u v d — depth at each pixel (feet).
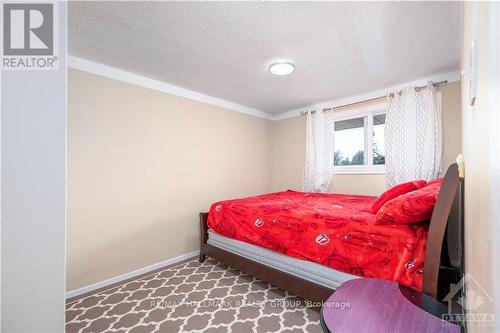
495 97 0.99
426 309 2.83
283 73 8.26
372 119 10.64
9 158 1.62
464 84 2.83
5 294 1.61
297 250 5.92
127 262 8.25
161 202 9.28
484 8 1.22
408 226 4.67
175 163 9.78
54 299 1.78
